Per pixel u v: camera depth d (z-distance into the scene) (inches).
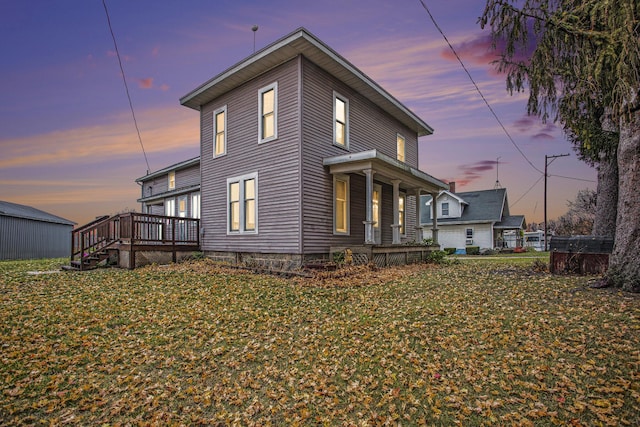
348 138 471.2
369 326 196.5
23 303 246.5
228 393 127.0
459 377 133.3
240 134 463.2
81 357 156.5
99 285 315.0
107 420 110.2
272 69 424.8
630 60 181.8
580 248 337.1
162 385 132.9
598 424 99.3
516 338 165.8
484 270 391.9
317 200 410.0
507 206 1224.8
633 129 242.1
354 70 440.8
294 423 107.7
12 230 808.3
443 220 1147.3
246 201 454.0
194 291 289.9
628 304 203.3
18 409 114.7
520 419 104.7
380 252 418.3
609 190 412.2
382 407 115.6
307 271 360.2
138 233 446.0
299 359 155.9
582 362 137.2
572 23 211.9
